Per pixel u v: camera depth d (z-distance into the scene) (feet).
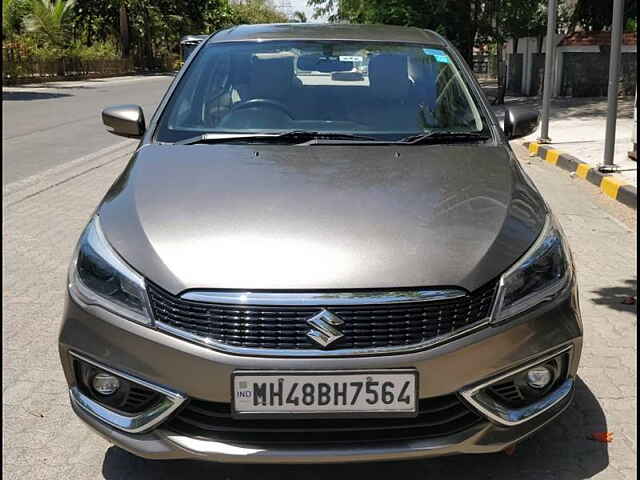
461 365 7.62
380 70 12.58
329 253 7.84
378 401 7.53
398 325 7.56
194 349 7.55
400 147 10.81
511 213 8.82
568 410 10.50
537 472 9.00
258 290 7.57
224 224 8.35
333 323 7.46
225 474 9.02
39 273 16.85
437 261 7.82
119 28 155.63
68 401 10.91
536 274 8.19
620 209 23.11
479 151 10.73
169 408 7.71
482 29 57.06
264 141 11.11
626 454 9.37
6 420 10.36
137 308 7.82
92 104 63.57
